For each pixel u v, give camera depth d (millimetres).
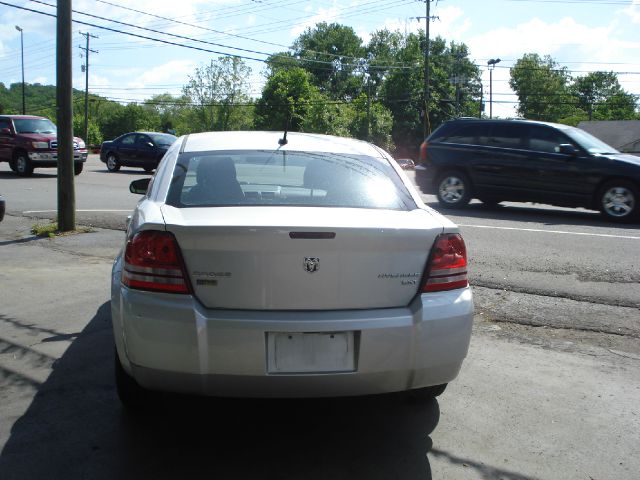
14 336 4801
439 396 3902
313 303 2902
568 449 3273
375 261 2953
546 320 5426
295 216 3047
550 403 3824
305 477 2963
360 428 3482
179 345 2834
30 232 9430
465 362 4480
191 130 90312
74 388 3883
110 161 22734
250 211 3135
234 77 87250
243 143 3994
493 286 6422
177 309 2838
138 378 2986
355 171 3742
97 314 5398
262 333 2822
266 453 3186
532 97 94500
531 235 9188
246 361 2832
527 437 3395
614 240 8812
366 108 77750
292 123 80625
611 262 7391
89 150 49312
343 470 3039
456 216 11250
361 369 2904
